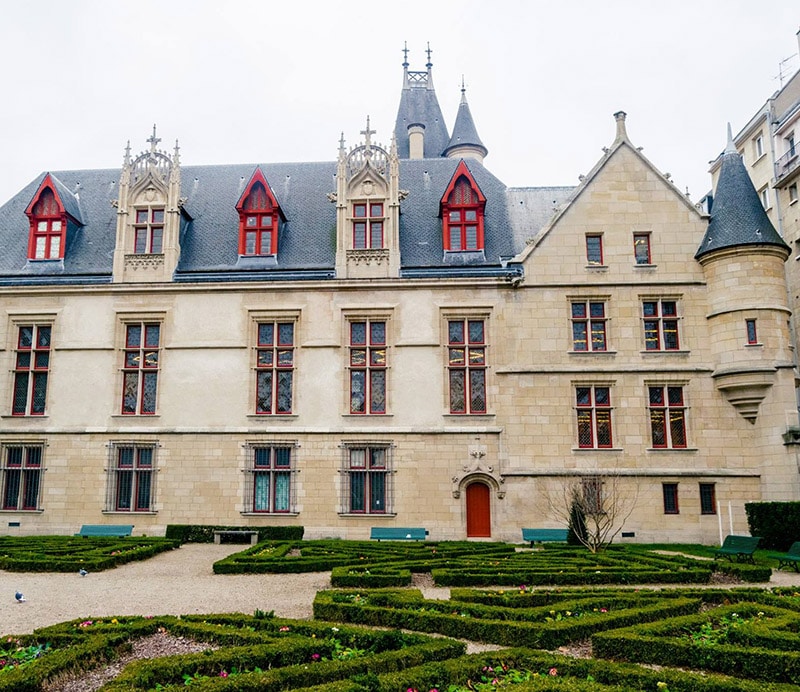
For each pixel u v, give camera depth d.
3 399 30.97
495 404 29.50
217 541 27.98
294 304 30.83
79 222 34.44
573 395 29.42
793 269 37.59
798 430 27.19
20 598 14.56
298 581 17.77
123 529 29.06
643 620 11.63
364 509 29.33
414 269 31.45
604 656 9.95
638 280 30.14
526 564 18.67
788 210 38.41
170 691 7.74
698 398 29.16
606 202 30.94
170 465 29.97
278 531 28.44
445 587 16.42
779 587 14.84
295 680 8.18
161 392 30.58
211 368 30.62
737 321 28.61
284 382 30.77
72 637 9.94
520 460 29.00
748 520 27.05
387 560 19.75
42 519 29.92
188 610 13.69
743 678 9.11
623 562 19.38
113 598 15.10
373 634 10.10
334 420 29.86
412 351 30.17
